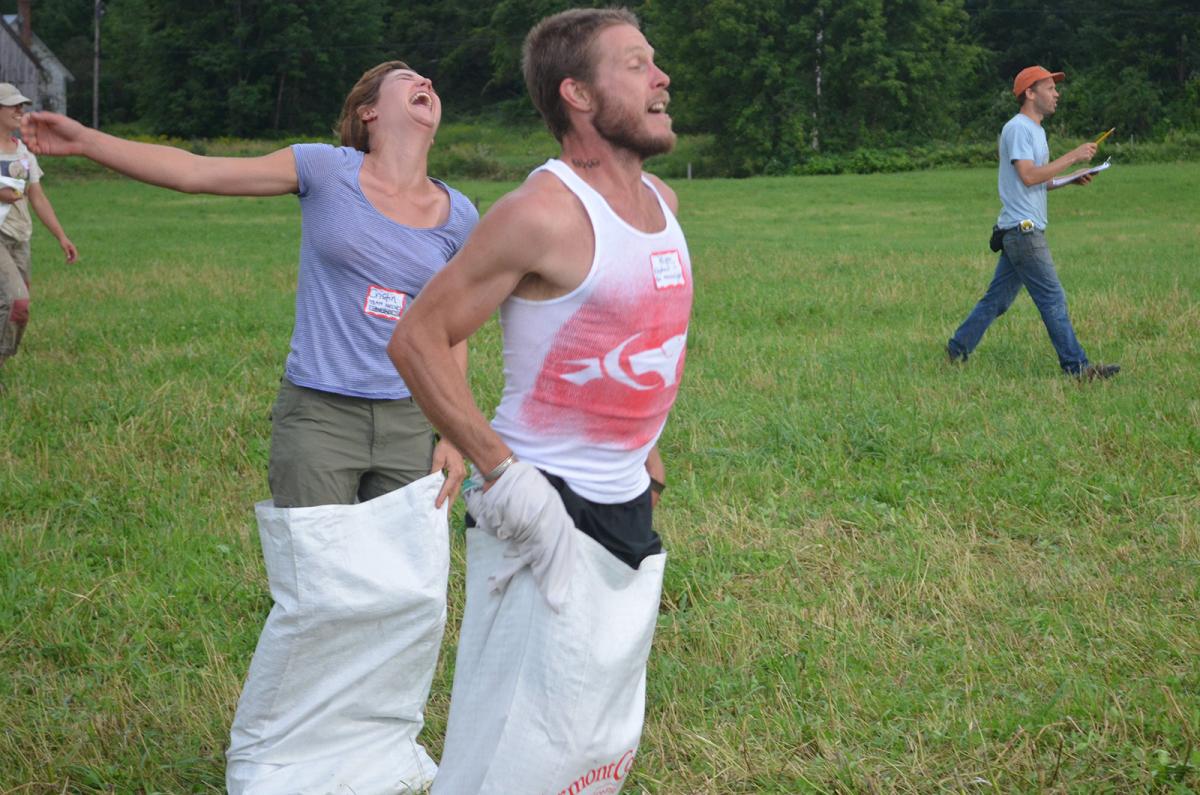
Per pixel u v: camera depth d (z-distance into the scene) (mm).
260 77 74438
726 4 58000
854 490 5758
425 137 3512
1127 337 9297
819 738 3484
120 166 3221
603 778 2492
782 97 57062
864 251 17516
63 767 3449
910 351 8922
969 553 4848
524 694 2369
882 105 58594
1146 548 4957
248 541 5277
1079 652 3988
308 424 3416
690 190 38781
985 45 73062
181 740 3594
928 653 4020
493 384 8109
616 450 2459
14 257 8266
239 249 19156
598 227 2316
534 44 2414
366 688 3201
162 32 74562
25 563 5051
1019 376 8000
